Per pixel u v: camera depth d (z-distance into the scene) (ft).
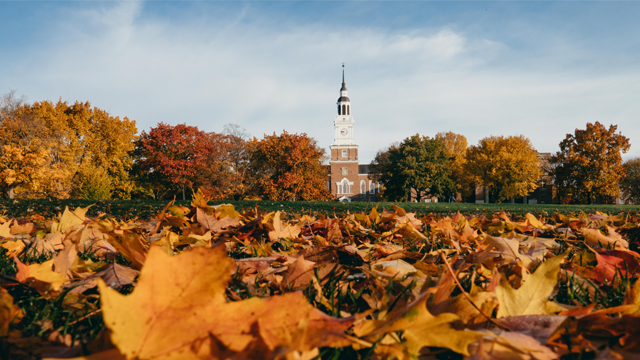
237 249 6.62
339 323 1.93
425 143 155.33
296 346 1.57
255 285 3.73
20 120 105.50
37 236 6.25
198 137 142.31
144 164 141.08
